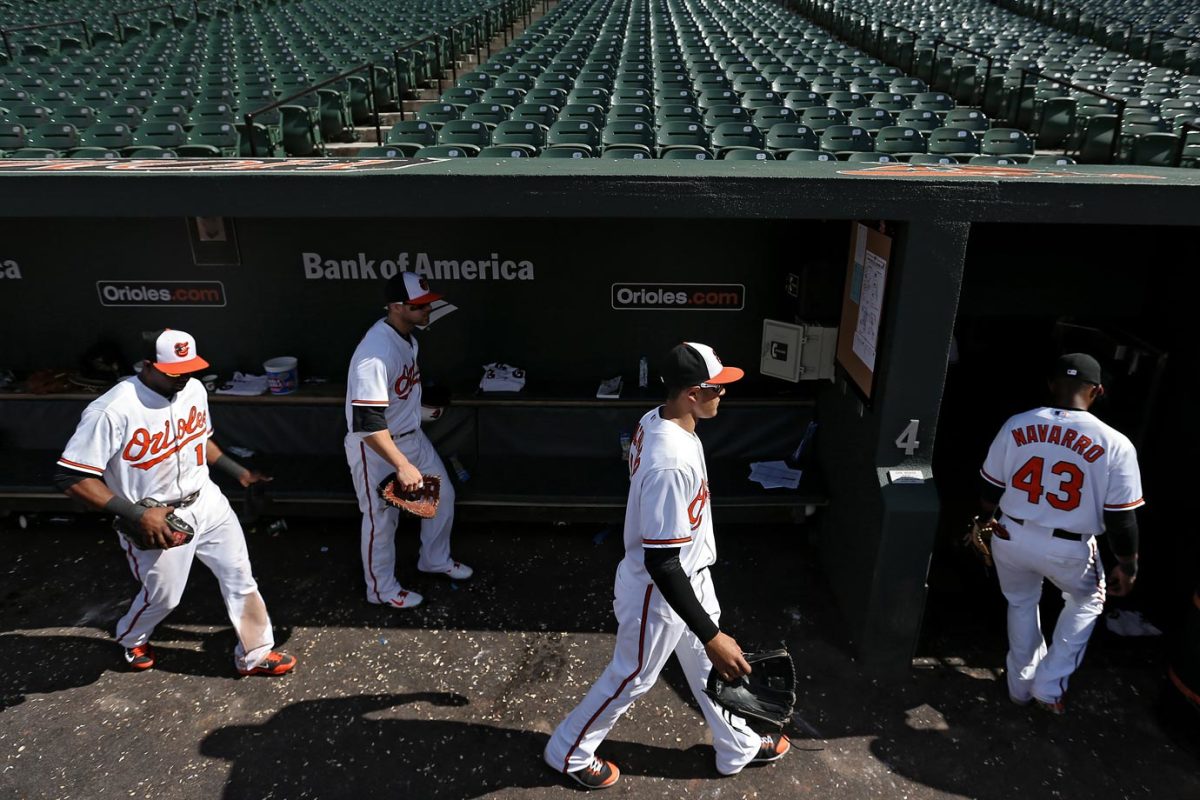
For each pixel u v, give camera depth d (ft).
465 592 14.21
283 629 13.19
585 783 10.14
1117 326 13.96
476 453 16.20
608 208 10.32
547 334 16.20
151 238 15.38
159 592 11.31
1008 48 47.52
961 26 58.75
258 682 12.03
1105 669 12.32
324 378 16.52
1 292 15.75
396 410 12.46
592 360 16.40
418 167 11.63
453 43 42.39
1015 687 11.55
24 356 16.29
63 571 14.60
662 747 10.91
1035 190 9.89
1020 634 11.39
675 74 38.60
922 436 11.39
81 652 12.57
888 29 50.24
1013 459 10.62
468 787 10.26
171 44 46.73
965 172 11.16
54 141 23.77
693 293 15.76
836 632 13.19
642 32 55.01
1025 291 13.74
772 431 15.88
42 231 15.28
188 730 11.09
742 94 33.22
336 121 28.86
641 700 11.73
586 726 9.68
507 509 15.96
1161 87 35.99
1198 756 10.78
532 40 51.62
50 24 45.52
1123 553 10.27
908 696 11.85
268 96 32.48
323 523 16.22
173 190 10.52
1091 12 61.21
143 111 27.81
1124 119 27.09
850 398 13.24
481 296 15.89
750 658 9.53
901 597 11.75
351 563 14.99
